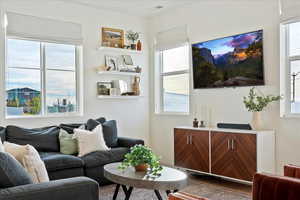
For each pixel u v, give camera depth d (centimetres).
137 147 306
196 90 502
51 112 490
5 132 398
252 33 414
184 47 532
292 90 389
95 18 527
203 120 488
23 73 464
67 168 375
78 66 517
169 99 565
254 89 418
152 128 591
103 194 368
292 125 376
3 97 434
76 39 502
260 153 374
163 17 565
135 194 368
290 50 391
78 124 472
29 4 456
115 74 551
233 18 445
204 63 482
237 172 393
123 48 552
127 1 496
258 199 209
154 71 584
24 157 225
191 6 509
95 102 525
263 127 407
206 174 460
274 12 396
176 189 264
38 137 412
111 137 461
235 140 396
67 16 494
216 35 469
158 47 572
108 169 307
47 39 473
